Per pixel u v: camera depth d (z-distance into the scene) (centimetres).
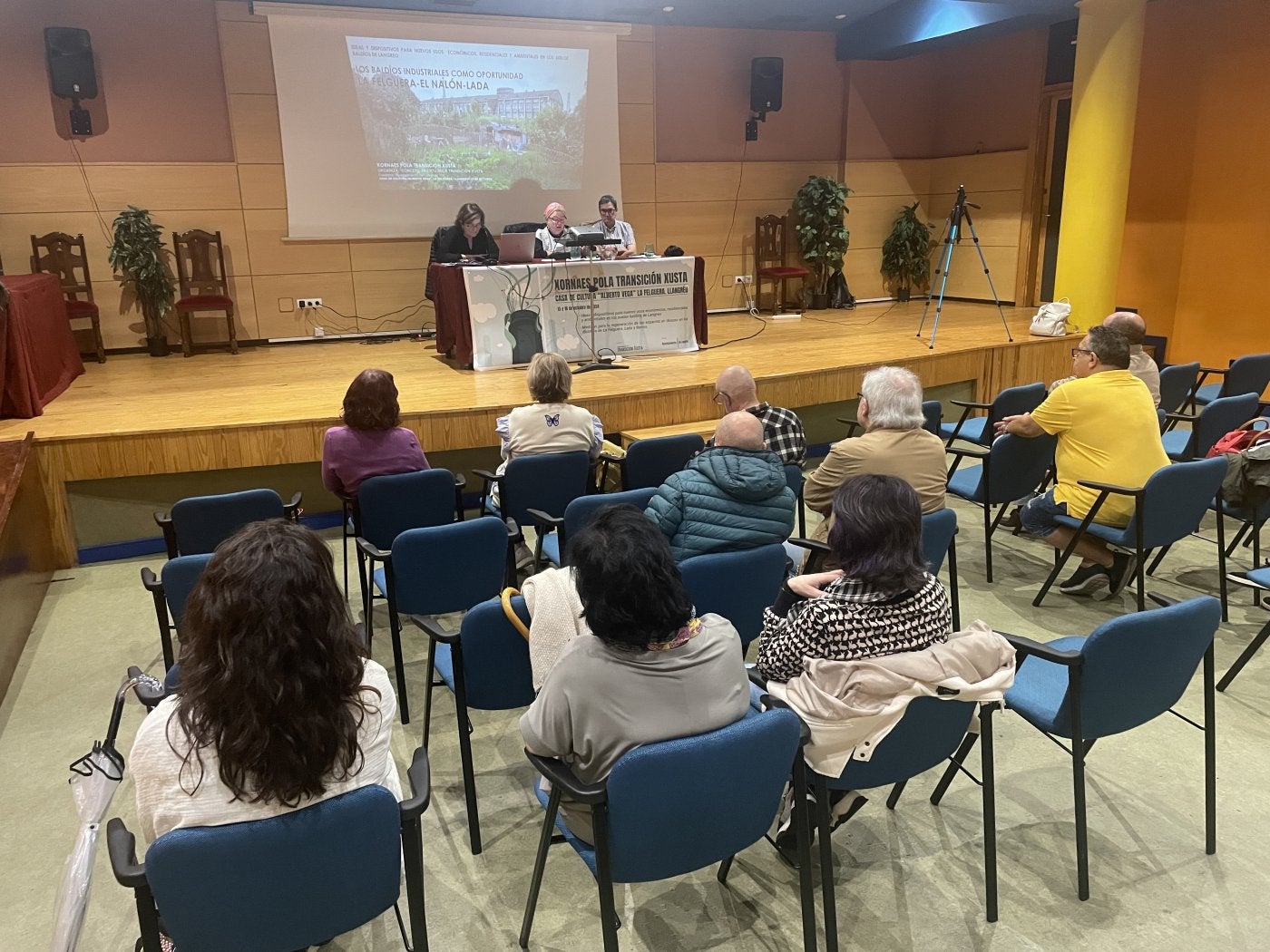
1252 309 670
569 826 169
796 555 313
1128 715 194
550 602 188
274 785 126
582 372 555
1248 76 648
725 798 150
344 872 137
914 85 953
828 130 929
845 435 581
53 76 636
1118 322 412
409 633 332
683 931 190
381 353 682
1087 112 677
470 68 763
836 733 169
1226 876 203
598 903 198
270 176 720
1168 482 297
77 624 348
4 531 315
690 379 527
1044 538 349
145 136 684
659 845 149
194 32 681
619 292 595
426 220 775
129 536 428
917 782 240
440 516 328
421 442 454
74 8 650
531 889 181
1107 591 349
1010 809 228
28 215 664
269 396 506
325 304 755
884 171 958
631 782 141
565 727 149
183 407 475
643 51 827
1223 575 333
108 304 693
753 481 242
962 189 619
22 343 443
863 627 170
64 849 219
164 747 128
